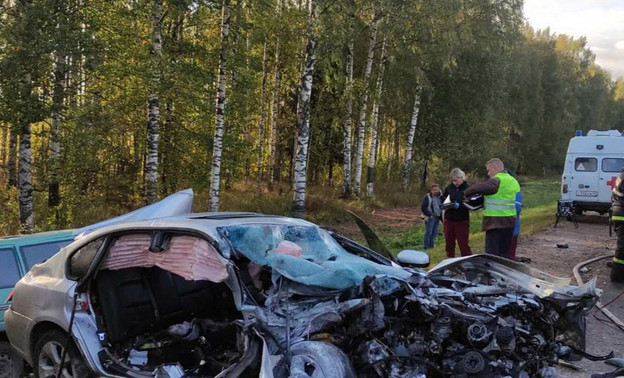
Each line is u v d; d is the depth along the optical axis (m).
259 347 3.44
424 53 24.17
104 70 14.46
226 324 4.11
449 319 3.69
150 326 4.38
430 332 3.73
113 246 4.34
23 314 4.74
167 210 5.71
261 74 25.61
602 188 15.88
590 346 5.58
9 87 11.59
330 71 22.25
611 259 9.99
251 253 3.99
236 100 18.52
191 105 17.52
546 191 38.00
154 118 15.72
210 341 4.10
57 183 15.64
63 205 15.89
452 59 25.62
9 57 11.30
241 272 4.14
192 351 4.09
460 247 8.60
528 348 3.85
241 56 18.02
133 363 4.14
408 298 3.81
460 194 8.49
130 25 15.77
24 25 11.33
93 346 4.14
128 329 4.31
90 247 4.48
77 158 15.05
